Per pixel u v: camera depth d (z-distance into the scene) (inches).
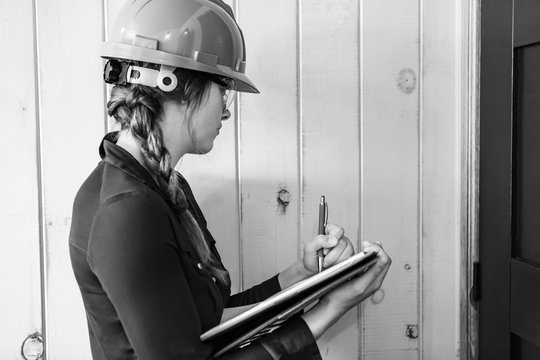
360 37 57.4
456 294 60.8
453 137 59.8
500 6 52.7
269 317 35.4
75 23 52.2
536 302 48.8
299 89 56.7
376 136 58.4
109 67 33.3
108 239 28.4
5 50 51.3
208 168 55.8
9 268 52.6
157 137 32.1
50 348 53.7
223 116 38.9
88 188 31.4
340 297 36.6
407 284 60.4
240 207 56.6
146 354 28.2
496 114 54.0
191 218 35.7
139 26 32.8
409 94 58.7
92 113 53.1
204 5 34.3
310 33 56.4
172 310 28.9
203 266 34.6
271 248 57.3
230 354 32.2
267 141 56.6
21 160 52.2
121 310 28.4
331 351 60.1
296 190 57.4
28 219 52.6
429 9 58.3
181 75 32.7
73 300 53.7
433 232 60.3
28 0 51.4
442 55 58.9
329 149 57.7
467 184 58.6
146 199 29.4
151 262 28.5
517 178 51.7
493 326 56.2
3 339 52.9
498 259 54.6
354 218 58.6
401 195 59.4
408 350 61.0
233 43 35.5
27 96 52.0
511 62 51.1
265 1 55.3
